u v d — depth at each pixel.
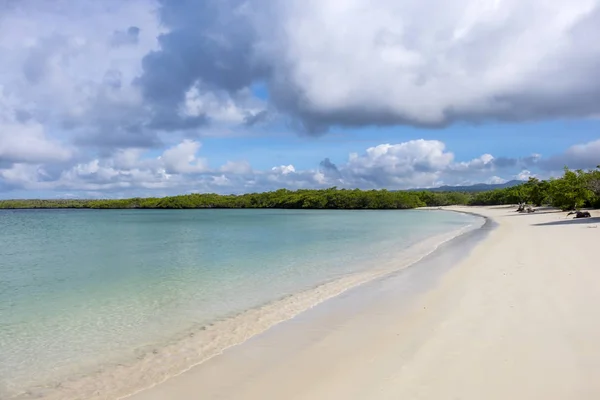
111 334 9.16
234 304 11.48
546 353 6.52
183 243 29.42
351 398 5.55
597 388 5.38
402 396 5.46
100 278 16.22
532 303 9.43
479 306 9.55
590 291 10.16
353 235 33.34
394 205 134.12
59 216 97.19
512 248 20.05
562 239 22.59
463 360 6.47
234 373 6.73
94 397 6.17
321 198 142.75
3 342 8.75
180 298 12.39
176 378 6.67
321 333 8.53
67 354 7.99
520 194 95.12
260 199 157.62
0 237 37.88
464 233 32.03
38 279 16.34
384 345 7.50
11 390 6.49
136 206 167.62
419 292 11.72
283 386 6.13
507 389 5.45
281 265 18.11
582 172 50.84
